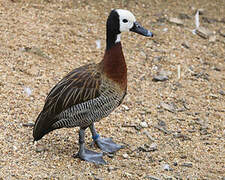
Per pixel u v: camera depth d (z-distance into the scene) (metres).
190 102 13.44
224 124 12.48
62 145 10.77
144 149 10.92
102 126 11.80
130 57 15.30
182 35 17.19
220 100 13.77
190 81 14.58
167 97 13.52
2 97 12.08
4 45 14.29
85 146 11.01
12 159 9.89
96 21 16.89
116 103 10.12
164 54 15.81
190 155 10.88
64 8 17.34
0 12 16.02
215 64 15.80
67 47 15.00
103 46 15.46
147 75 14.52
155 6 18.88
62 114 9.95
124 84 10.10
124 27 10.17
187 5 19.41
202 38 17.31
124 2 18.70
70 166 9.94
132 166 10.26
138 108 12.77
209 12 19.14
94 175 9.69
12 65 13.50
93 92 9.80
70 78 10.09
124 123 11.99
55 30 15.71
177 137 11.66
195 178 9.90
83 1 18.11
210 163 10.59
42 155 10.22
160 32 17.09
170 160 10.62
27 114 11.66
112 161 10.42
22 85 12.76
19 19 15.86
